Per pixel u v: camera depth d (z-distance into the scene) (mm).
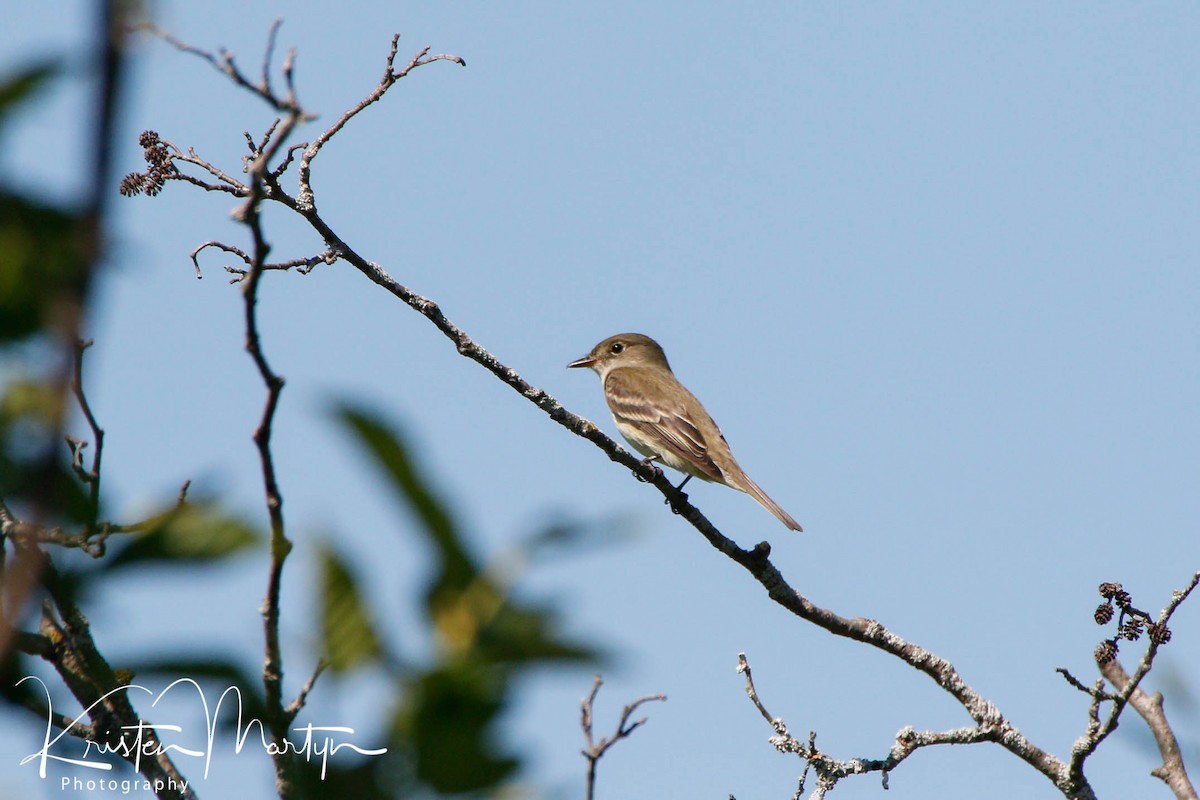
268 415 5297
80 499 4492
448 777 3988
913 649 13828
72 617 6484
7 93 3451
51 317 3602
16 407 3912
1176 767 12102
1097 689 12016
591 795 7723
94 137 3023
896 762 12945
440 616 3891
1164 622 11688
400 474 3719
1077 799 12484
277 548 5055
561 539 3818
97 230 3135
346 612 3922
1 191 3627
